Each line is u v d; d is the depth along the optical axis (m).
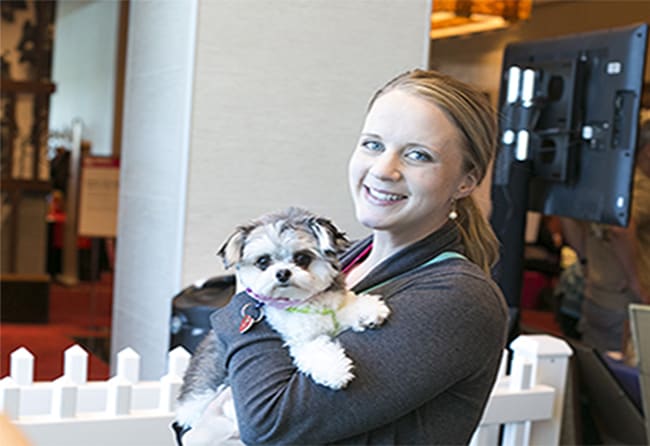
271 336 1.67
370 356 1.61
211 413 1.74
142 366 4.10
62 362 6.01
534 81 3.72
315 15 3.80
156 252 3.97
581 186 3.64
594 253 4.52
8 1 7.77
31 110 7.86
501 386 2.80
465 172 1.81
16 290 7.27
